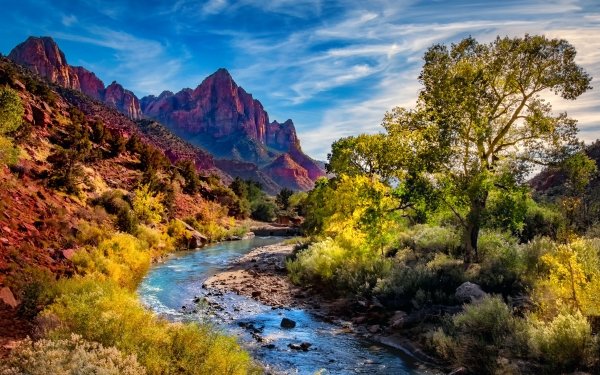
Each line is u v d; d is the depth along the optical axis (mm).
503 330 9477
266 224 70000
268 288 18719
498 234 18969
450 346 9742
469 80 17047
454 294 13102
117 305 8195
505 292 12891
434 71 18406
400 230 23547
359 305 14547
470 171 16812
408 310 13359
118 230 27344
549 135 17109
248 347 10914
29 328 8109
